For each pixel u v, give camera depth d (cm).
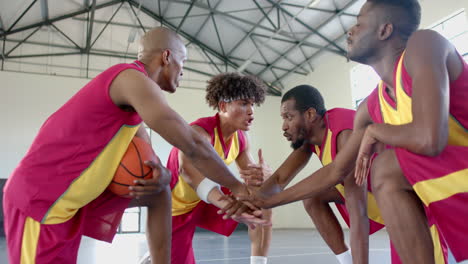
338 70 963
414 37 97
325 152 159
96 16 993
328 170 128
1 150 914
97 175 118
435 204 89
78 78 1006
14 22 941
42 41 993
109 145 118
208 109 1089
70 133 113
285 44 998
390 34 109
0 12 867
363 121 131
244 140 225
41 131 119
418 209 93
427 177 89
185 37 1062
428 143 84
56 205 113
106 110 115
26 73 970
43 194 112
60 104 980
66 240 117
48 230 114
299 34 942
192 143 119
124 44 1048
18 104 949
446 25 697
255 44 1017
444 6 695
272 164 1133
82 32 1012
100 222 137
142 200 134
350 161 122
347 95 928
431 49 91
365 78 890
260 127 1145
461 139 98
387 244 445
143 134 150
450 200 87
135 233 982
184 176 176
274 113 1165
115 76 114
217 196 165
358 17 115
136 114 124
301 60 1049
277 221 1090
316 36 938
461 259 88
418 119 86
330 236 174
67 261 120
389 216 95
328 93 993
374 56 114
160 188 127
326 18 881
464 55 661
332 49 952
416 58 92
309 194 131
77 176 115
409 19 109
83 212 125
